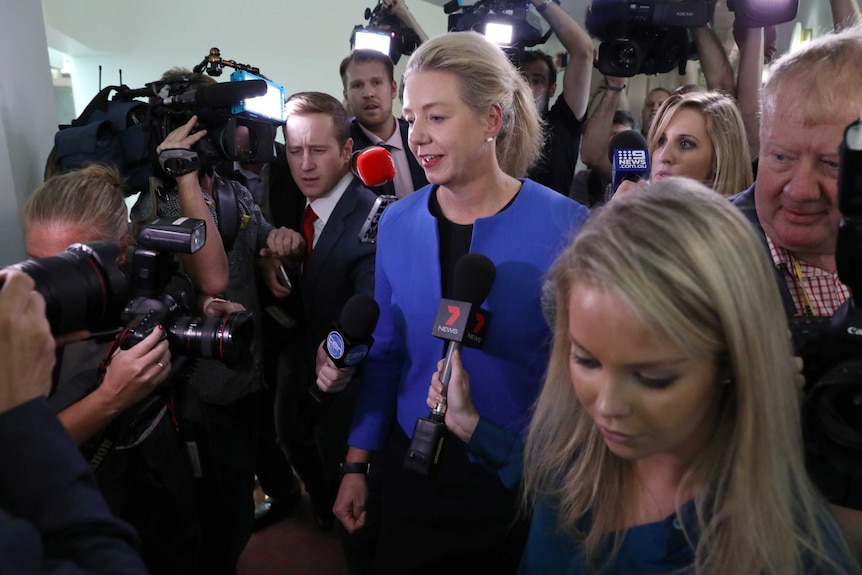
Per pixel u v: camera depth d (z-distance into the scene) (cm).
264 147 192
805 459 82
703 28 281
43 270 89
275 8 589
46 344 71
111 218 129
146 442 128
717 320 62
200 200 175
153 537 133
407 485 135
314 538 250
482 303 121
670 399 64
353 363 140
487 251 127
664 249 62
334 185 219
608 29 285
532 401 128
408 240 137
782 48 360
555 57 406
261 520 256
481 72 123
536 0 290
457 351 115
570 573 83
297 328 230
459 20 305
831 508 77
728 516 67
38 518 64
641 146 198
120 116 181
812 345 76
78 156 176
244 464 193
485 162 128
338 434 206
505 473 108
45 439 66
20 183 207
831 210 98
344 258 203
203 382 179
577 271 66
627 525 78
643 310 60
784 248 108
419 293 133
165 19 589
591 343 64
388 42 318
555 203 129
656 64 294
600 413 66
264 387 206
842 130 91
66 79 604
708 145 173
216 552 163
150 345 117
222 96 172
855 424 70
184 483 135
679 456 73
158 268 129
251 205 221
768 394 64
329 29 594
